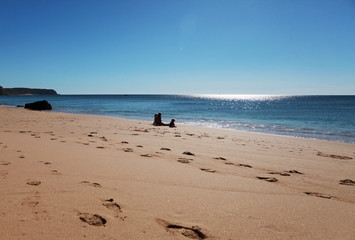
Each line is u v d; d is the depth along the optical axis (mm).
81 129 9883
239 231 1922
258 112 33406
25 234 1628
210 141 8039
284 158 5672
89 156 4430
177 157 5016
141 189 2803
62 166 3607
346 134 13039
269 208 2439
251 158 5434
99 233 1737
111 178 3186
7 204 2090
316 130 14742
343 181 3846
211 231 1895
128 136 8188
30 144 5301
